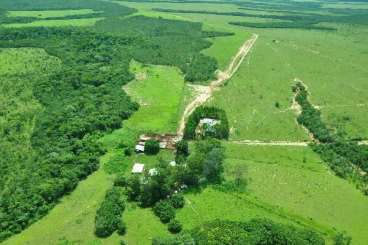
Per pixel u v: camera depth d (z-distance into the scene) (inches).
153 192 4618.6
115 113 6417.3
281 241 3922.2
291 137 6186.0
